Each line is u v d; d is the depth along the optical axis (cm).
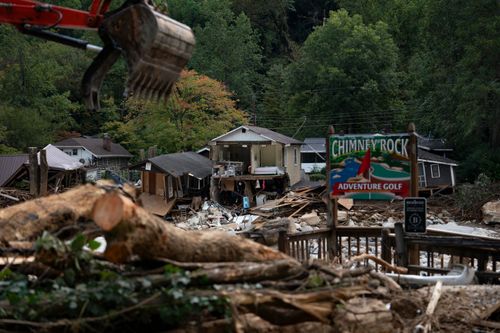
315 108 6306
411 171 1302
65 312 610
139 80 809
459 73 5066
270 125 6981
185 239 675
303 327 673
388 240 1195
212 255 694
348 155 1332
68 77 7444
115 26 825
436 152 5762
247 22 8350
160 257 660
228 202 4641
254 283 677
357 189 1327
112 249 618
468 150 5647
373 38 6188
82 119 7381
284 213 3794
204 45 8062
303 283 685
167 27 809
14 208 716
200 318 643
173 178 4372
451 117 5291
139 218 620
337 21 6412
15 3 864
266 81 8169
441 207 4050
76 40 855
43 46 7331
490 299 864
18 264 682
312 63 6431
